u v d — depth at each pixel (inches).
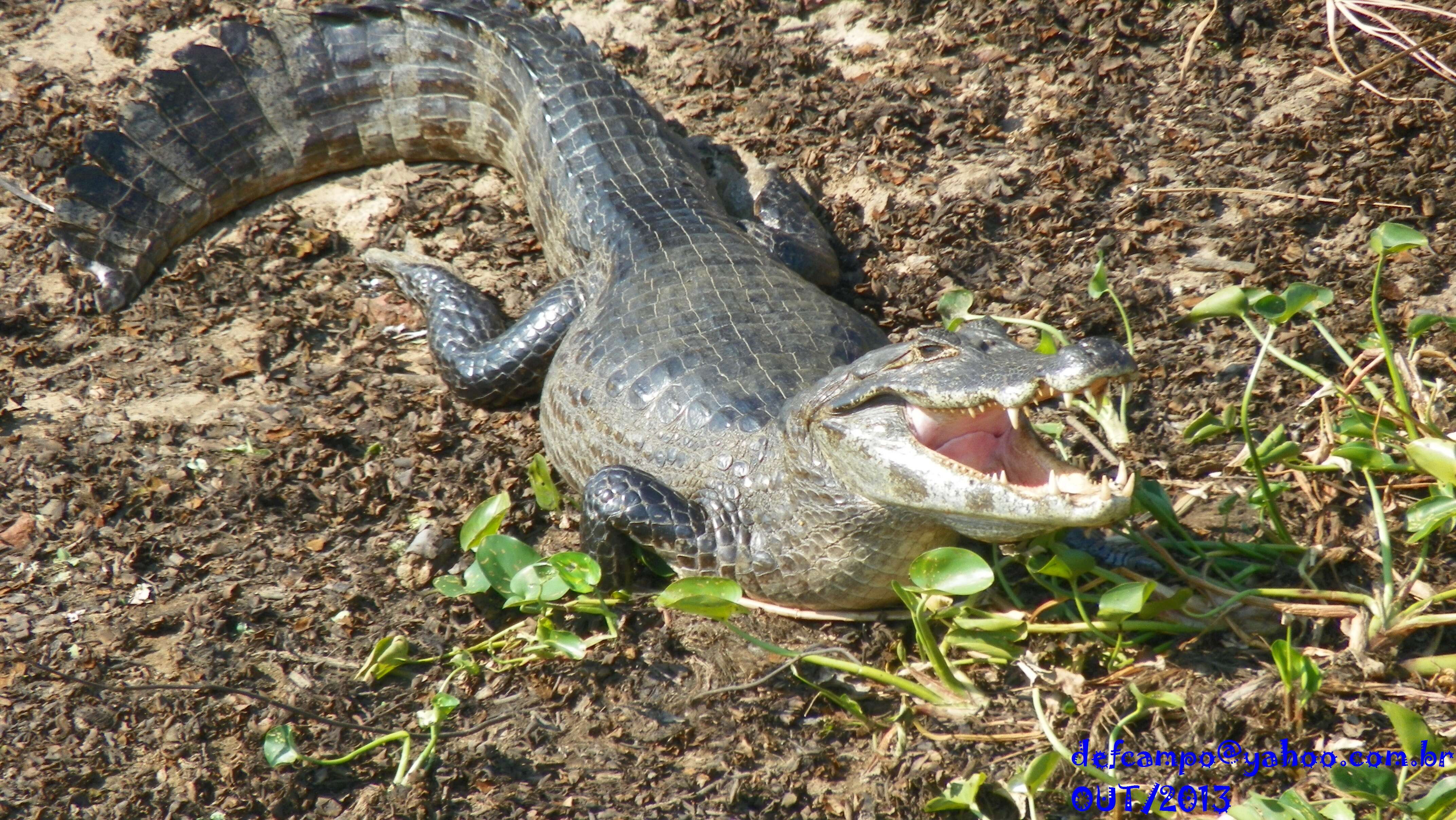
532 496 408.2
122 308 504.4
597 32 625.6
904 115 547.2
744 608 344.2
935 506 285.3
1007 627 304.0
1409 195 456.8
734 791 292.2
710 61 596.4
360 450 434.0
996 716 300.8
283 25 572.7
